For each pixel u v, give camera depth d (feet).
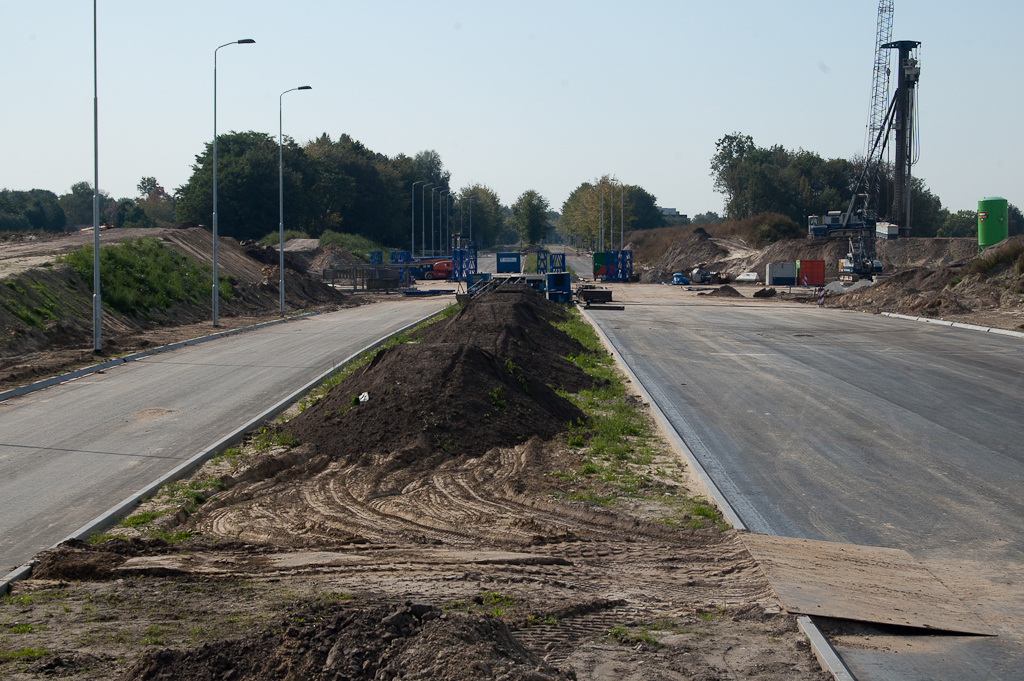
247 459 44.34
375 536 33.58
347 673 18.16
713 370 79.51
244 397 61.72
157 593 25.48
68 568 28.35
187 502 37.63
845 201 468.75
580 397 64.64
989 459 47.16
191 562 29.45
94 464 43.65
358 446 45.88
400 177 471.62
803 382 72.69
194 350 88.28
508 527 35.01
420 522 35.58
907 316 136.98
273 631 20.26
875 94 296.51
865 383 72.18
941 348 96.27
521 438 48.98
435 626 19.48
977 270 149.89
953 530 35.60
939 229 568.00
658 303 173.58
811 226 299.79
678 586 28.19
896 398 65.26
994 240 210.79
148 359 81.10
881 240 298.56
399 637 19.52
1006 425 55.67
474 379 52.90
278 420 54.29
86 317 93.76
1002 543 34.04
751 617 25.50
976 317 126.82
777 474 44.09
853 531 35.42
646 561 30.81
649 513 37.06
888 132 297.33
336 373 72.54
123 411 56.70
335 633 20.02
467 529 34.65
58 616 23.45
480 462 44.68
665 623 24.79
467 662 17.87
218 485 40.32
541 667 19.49
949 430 54.29
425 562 29.60
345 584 26.45
